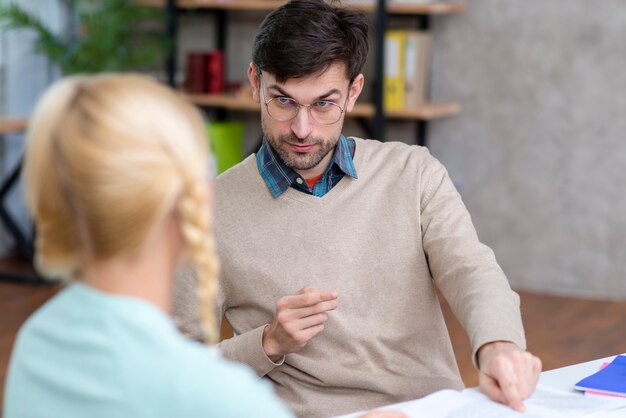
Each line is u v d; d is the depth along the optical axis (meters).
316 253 1.92
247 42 5.56
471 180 5.22
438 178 2.01
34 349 1.04
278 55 1.82
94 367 0.99
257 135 5.64
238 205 1.95
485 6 5.08
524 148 5.09
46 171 1.00
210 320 1.06
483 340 1.64
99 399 0.98
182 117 1.02
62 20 5.68
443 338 1.99
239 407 0.98
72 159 0.97
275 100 1.87
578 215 5.02
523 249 5.15
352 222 1.94
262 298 1.92
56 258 1.03
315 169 1.96
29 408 1.02
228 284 1.94
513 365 1.56
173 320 1.89
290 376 1.93
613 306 4.83
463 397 1.58
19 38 5.48
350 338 1.90
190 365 0.99
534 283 5.14
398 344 1.94
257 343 1.81
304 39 1.80
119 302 1.01
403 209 1.97
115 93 1.00
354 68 1.87
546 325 4.50
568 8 4.91
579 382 1.66
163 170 0.98
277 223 1.93
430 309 1.97
